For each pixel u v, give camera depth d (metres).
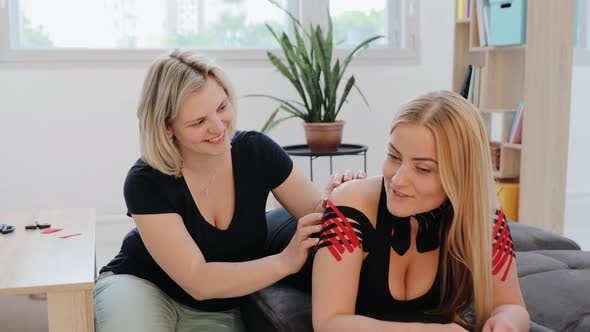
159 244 1.56
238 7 4.23
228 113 1.57
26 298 2.04
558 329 1.43
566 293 1.55
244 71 4.20
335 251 1.29
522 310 1.29
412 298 1.36
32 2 3.91
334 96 3.51
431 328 1.19
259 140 1.76
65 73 3.90
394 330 1.20
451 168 1.19
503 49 3.55
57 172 3.97
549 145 3.46
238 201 1.68
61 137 3.95
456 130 1.18
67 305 1.49
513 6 3.39
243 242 1.69
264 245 1.77
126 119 4.03
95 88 3.96
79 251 1.72
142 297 1.62
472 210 1.22
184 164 1.63
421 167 1.19
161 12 4.12
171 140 1.59
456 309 1.35
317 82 3.51
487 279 1.26
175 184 1.60
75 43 4.01
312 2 4.30
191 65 1.56
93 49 3.94
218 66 1.60
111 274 1.77
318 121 3.53
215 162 1.63
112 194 4.05
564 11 3.40
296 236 1.45
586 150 4.77
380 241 1.33
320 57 3.50
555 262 1.77
